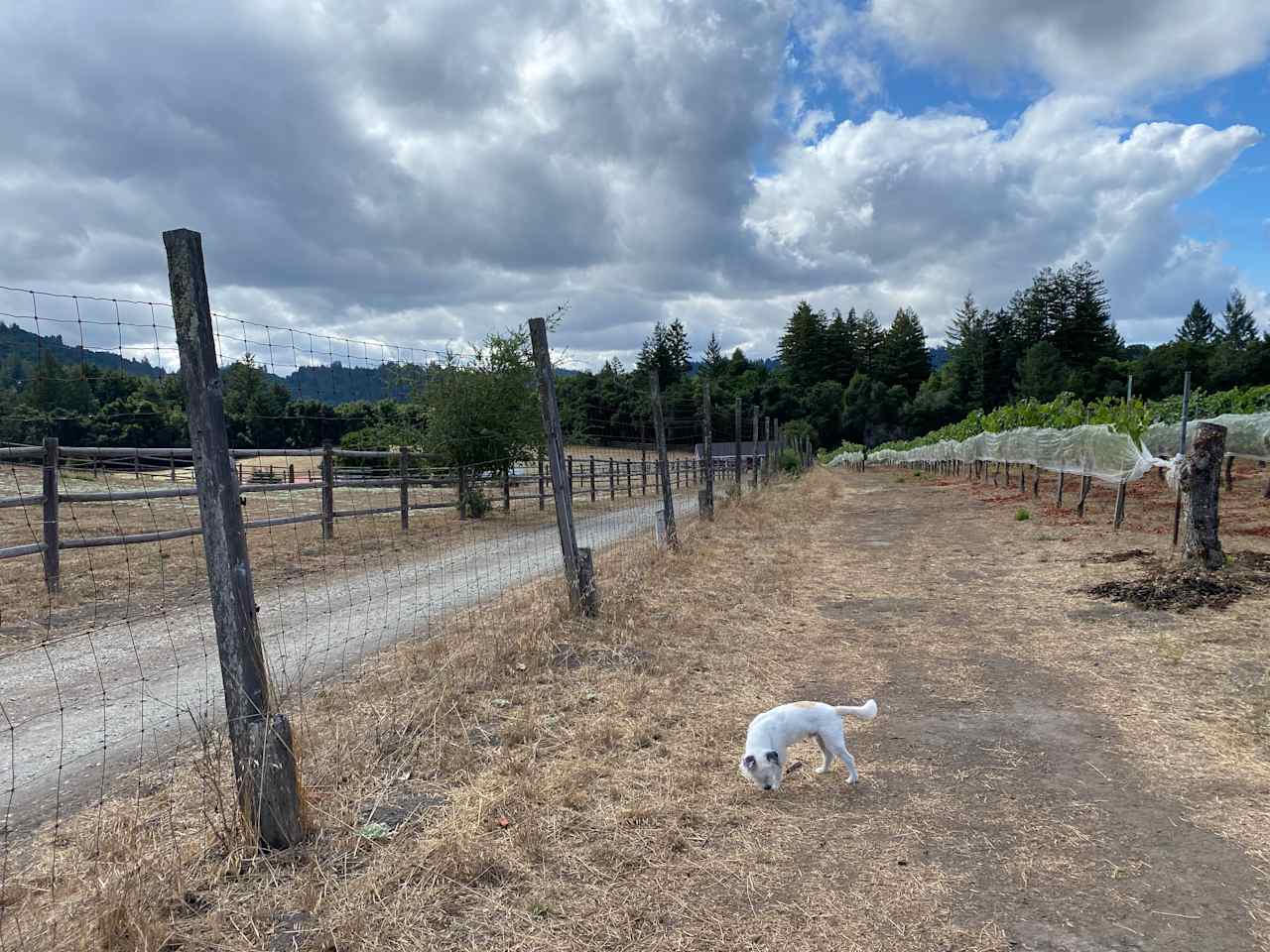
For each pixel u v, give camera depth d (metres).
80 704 4.86
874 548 11.84
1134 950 2.56
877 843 3.29
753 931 2.67
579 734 4.31
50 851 3.10
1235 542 9.20
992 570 9.42
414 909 2.73
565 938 2.62
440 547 11.48
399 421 16.39
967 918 2.75
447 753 4.00
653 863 3.09
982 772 3.99
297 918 2.68
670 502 10.57
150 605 7.50
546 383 6.72
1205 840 3.24
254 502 17.34
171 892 2.75
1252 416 13.99
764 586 8.61
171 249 2.87
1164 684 5.09
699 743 4.31
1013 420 23.88
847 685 5.42
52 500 7.64
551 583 7.98
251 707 3.04
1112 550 9.81
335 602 7.74
